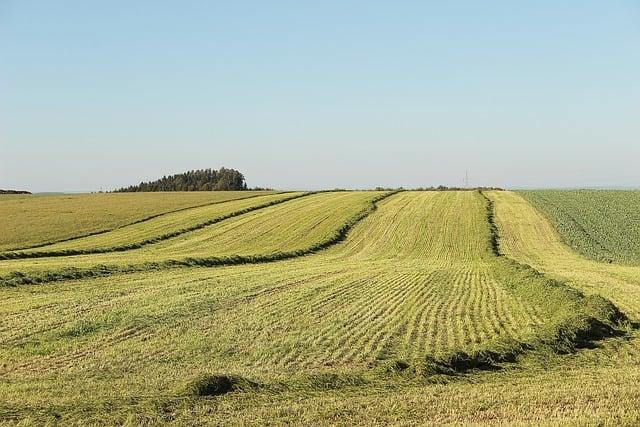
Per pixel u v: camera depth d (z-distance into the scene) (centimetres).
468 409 1226
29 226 6309
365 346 1958
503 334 2144
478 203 8012
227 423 1148
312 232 6278
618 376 1526
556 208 7806
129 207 7912
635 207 7950
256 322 2339
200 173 17200
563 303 2611
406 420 1159
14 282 3181
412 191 10044
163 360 1778
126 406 1247
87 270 3625
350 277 3750
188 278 3578
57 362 1748
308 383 1449
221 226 6619
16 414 1190
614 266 4647
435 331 2206
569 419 1108
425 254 5366
